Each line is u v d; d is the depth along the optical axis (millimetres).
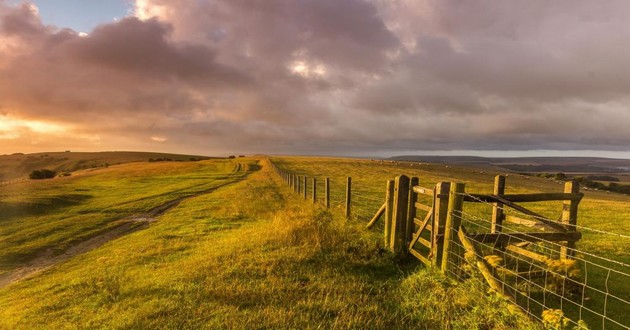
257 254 9539
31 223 21781
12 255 14758
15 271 12961
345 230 10961
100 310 7230
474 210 18516
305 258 8898
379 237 10461
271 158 128500
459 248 7348
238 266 8711
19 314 7738
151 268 9961
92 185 52281
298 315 6203
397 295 6996
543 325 5141
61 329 6559
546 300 6512
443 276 7207
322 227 10969
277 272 8195
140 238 15383
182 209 24891
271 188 34594
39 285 10438
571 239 7258
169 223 18938
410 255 9188
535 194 7574
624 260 9742
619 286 7348
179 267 9445
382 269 8484
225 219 18172
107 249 14195
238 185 41688
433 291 6766
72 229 19625
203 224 17172
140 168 96625
